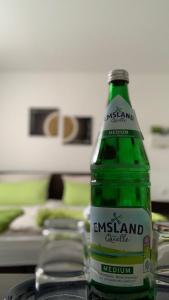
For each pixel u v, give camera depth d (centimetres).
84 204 304
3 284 48
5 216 145
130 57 328
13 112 378
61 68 366
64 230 46
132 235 35
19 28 266
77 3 224
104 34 276
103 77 380
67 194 319
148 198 40
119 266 34
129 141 40
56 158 375
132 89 376
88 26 261
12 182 332
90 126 377
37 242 118
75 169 373
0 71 378
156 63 344
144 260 35
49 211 144
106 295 35
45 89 381
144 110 376
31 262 114
